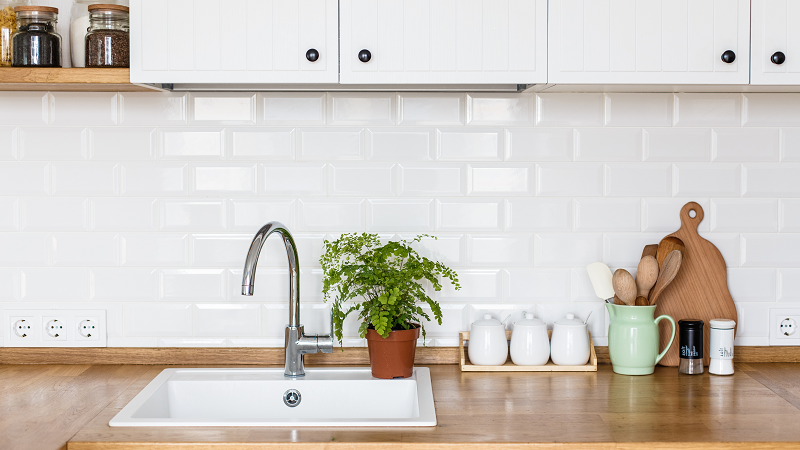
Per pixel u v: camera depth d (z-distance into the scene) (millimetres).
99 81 1513
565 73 1511
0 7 1584
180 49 1498
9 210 1793
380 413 1644
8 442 1253
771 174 1812
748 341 1826
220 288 1803
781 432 1307
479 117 1793
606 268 1771
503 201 1803
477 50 1504
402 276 1637
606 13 1506
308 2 1493
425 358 1802
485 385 1612
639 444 1254
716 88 1684
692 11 1510
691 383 1634
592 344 1769
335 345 1797
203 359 1795
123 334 1801
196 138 1794
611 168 1802
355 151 1796
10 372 1726
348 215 1797
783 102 1798
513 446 1252
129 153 1793
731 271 1820
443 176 1798
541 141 1796
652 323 1706
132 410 1420
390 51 1500
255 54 1498
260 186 1797
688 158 1805
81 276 1796
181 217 1797
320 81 1502
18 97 1779
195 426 1342
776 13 1516
